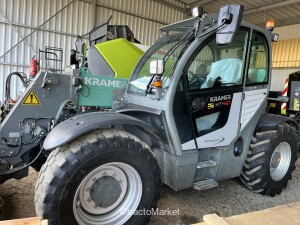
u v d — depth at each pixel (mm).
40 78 2264
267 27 2891
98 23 7977
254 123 2830
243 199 2887
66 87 2381
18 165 2213
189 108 2291
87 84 2510
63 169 1704
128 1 8414
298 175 3779
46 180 1705
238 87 2576
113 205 1995
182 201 2750
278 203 2852
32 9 6949
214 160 2572
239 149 2754
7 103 2555
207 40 2305
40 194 1715
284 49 10711
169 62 2330
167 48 2525
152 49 2676
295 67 10352
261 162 2820
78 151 1751
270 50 2867
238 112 2611
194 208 2619
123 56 3004
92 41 3656
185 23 2480
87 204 1896
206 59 2352
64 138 1715
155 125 2287
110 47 2955
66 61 7602
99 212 1953
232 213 2576
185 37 2371
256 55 2740
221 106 2482
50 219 1697
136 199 2014
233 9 1889
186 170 2322
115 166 1939
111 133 1903
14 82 6980
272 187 2943
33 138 2238
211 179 2555
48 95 2293
